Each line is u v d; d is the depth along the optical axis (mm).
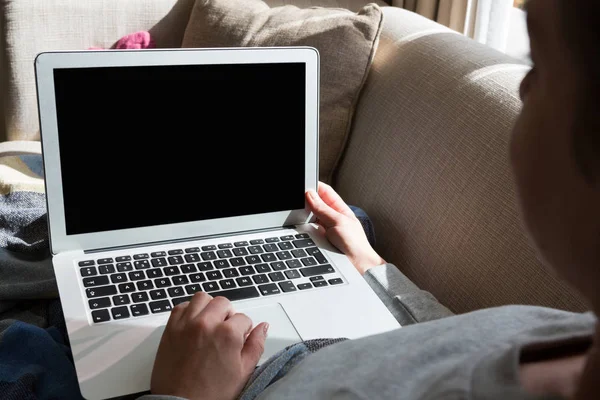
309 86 1061
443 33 1364
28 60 1621
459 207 1056
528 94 259
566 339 332
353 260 1027
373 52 1409
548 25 237
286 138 1059
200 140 1007
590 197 221
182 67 983
